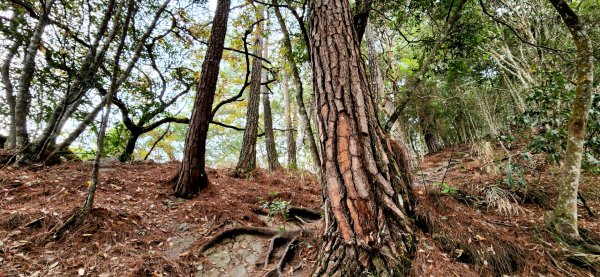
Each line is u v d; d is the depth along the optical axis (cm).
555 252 221
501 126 1053
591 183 394
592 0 641
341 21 225
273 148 836
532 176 415
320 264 183
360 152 188
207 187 440
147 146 1348
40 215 275
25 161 420
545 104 394
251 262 279
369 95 212
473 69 915
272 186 564
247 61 623
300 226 363
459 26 416
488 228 249
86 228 267
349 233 175
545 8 725
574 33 251
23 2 440
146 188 415
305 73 1006
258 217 388
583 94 242
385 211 182
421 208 234
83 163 479
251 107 714
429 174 574
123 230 284
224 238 316
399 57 912
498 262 206
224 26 457
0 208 286
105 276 217
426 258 186
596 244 231
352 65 211
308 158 877
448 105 971
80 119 595
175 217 345
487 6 675
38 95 567
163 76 697
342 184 184
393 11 491
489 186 363
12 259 220
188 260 267
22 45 516
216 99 1192
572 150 246
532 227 265
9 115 559
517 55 833
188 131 434
